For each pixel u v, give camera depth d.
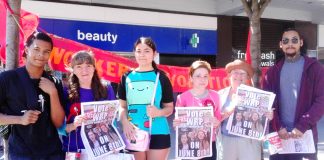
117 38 11.35
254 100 4.18
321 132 11.25
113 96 3.91
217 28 12.77
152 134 4.03
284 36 4.38
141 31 11.67
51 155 3.42
